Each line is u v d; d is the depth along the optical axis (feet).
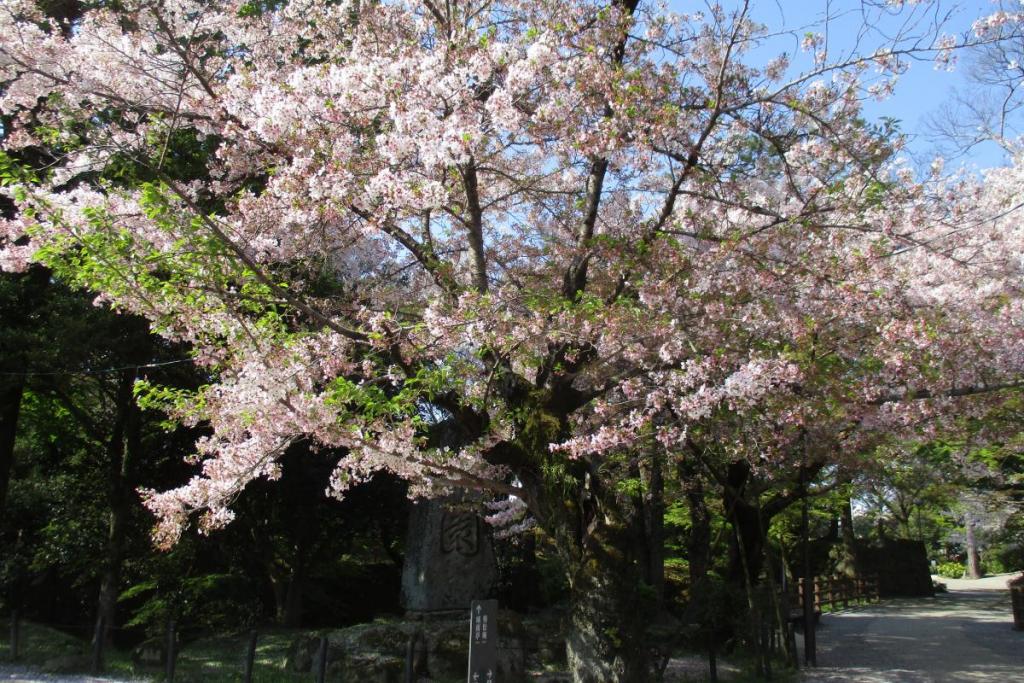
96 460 52.29
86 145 28.14
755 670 35.40
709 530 43.96
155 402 23.76
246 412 21.77
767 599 39.55
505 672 33.65
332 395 21.33
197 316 22.74
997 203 30.99
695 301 24.41
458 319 23.06
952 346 25.85
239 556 54.75
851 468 33.71
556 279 30.55
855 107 24.91
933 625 56.80
